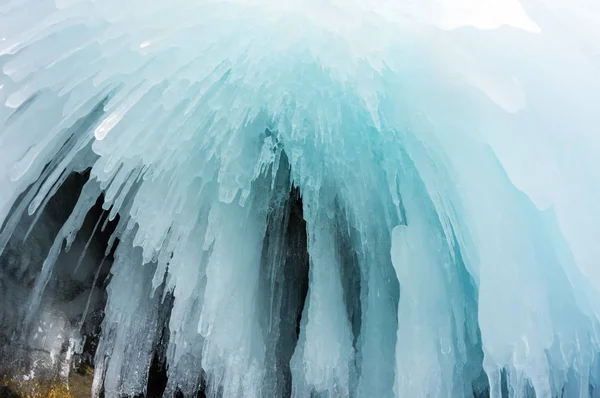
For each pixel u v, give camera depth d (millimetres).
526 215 3352
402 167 3607
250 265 3771
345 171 3654
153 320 3949
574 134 3377
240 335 3609
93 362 3803
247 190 3525
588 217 3207
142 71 3387
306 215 3719
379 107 3512
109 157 3320
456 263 3539
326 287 3695
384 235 3721
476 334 3535
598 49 3799
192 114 3461
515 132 3322
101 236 4152
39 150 3410
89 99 3436
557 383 3277
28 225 3740
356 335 3908
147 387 3889
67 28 3529
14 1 3652
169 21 3402
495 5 3879
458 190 3387
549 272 3299
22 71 3418
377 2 3611
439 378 3268
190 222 3590
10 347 3479
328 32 3445
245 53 3422
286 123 3590
